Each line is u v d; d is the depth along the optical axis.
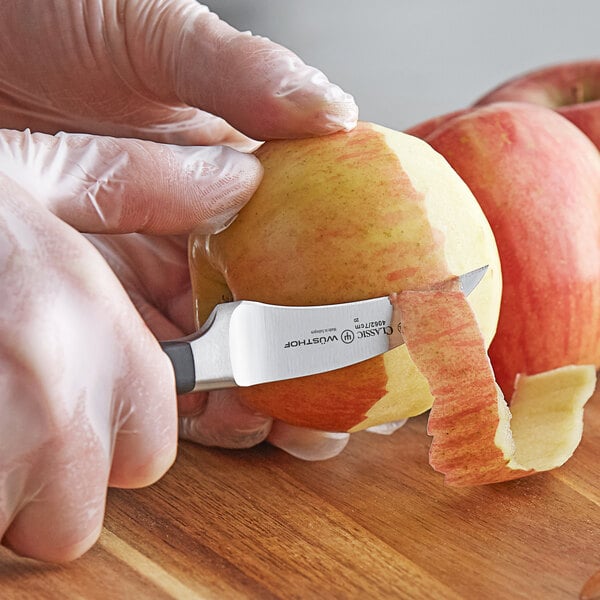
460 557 0.40
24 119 0.49
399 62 0.83
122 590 0.38
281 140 0.42
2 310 0.37
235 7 0.77
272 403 0.42
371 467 0.44
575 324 0.47
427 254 0.40
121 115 0.48
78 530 0.38
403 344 0.40
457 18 0.88
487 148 0.47
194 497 0.42
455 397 0.40
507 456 0.41
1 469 0.37
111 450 0.39
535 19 0.89
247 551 0.40
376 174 0.40
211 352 0.40
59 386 0.37
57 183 0.40
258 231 0.41
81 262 0.38
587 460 0.44
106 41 0.46
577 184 0.47
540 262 0.46
